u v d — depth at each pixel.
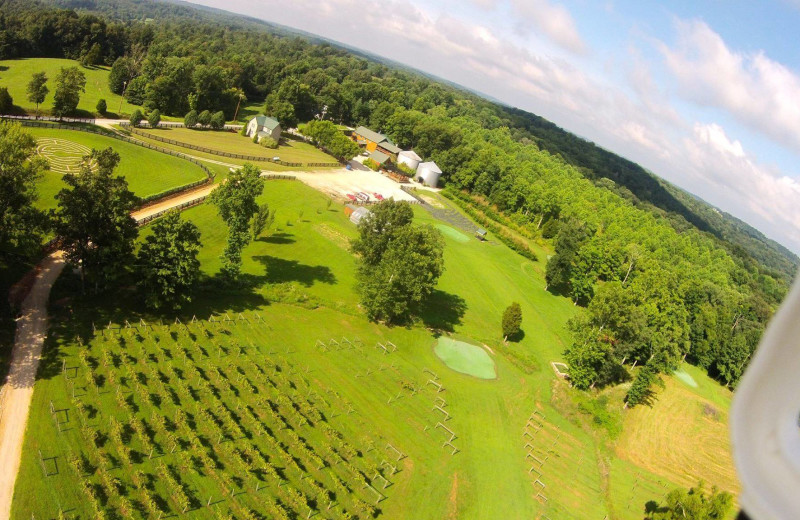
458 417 52.81
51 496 30.86
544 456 51.25
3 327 42.62
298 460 40.28
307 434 43.22
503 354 69.44
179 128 130.12
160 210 74.00
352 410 48.00
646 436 60.72
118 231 47.97
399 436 47.19
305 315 61.59
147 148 100.06
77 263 48.25
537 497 45.06
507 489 44.97
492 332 75.69
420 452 46.03
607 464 53.25
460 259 99.69
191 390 43.16
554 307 93.50
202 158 107.94
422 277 63.28
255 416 43.19
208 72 146.00
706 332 94.00
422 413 51.47
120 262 48.69
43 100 102.50
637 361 78.06
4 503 29.72
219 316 55.28
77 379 39.88
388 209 66.00
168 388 42.25
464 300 83.00
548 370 70.00
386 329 65.06
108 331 46.34
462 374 61.34
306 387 48.75
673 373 82.62
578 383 64.69
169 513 32.38
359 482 40.16
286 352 53.53
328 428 44.00
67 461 33.31
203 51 194.38
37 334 43.25
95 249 48.34
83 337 44.69
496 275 98.19
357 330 62.56
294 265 74.00
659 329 75.75
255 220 73.50
